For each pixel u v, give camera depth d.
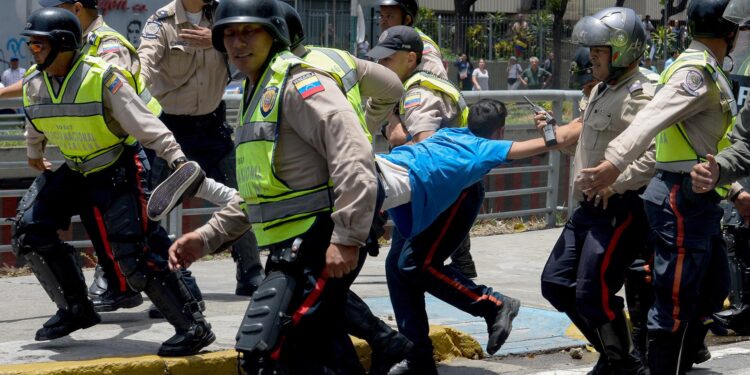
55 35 6.34
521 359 7.72
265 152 5.05
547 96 13.16
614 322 6.48
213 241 5.55
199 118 8.59
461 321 8.41
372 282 10.02
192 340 6.66
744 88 8.43
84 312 6.96
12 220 6.85
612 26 6.24
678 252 6.30
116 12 21.83
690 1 6.31
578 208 6.64
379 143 11.72
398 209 6.22
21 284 9.70
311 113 4.95
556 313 8.87
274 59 5.12
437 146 6.27
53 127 6.58
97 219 6.66
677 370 6.45
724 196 6.32
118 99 6.37
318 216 5.08
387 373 6.31
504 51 36.28
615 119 6.31
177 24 8.40
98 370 6.32
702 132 6.16
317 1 28.39
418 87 7.91
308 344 5.19
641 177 6.33
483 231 13.23
